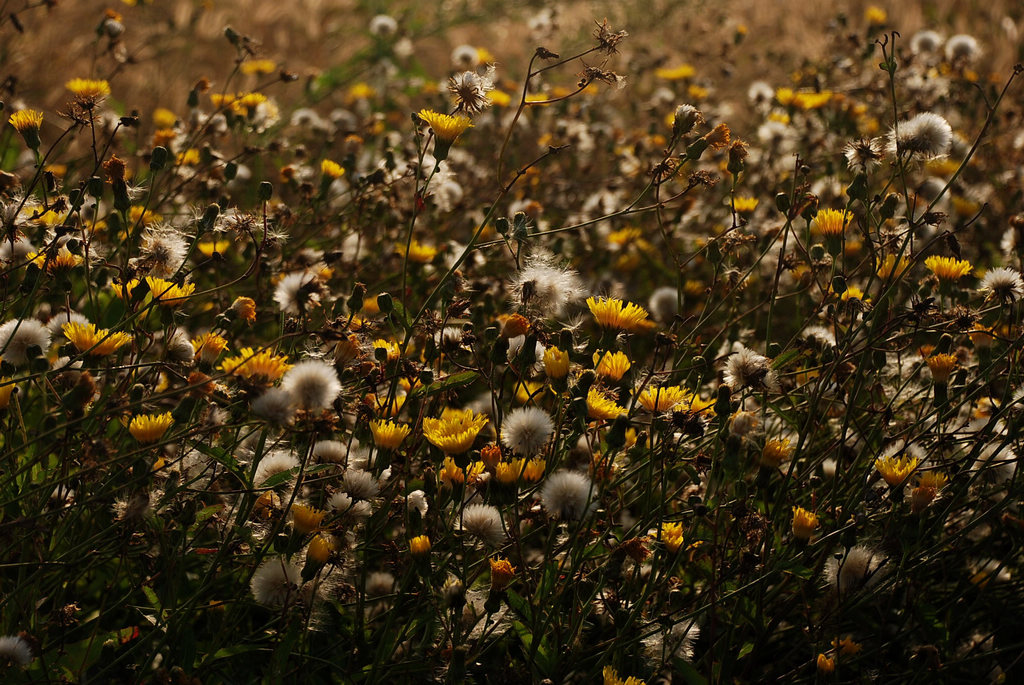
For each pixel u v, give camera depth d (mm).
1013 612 3004
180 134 4766
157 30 7785
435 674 2391
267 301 3975
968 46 6426
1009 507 2977
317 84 8328
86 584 2932
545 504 2402
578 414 2424
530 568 2723
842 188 4906
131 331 2791
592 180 6055
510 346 2873
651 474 2611
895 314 3467
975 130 6457
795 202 3371
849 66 7129
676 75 7289
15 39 6586
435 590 2543
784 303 5047
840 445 2896
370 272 4559
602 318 2639
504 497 2395
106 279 3637
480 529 2449
